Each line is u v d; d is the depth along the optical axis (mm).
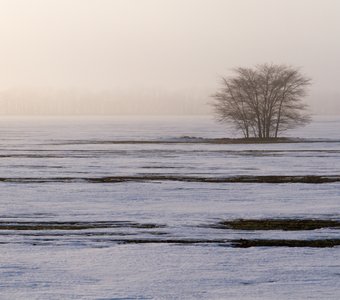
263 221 39500
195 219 40000
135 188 55750
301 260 29047
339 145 125188
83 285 24859
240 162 84750
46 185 57750
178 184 59125
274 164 81562
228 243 32781
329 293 23984
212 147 119250
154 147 118438
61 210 43250
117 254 29984
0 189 54500
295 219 40250
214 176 66812
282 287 24766
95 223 38438
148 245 32062
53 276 26094
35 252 30359
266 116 154375
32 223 38344
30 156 94312
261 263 28453
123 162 84125
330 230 36500
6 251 30531
